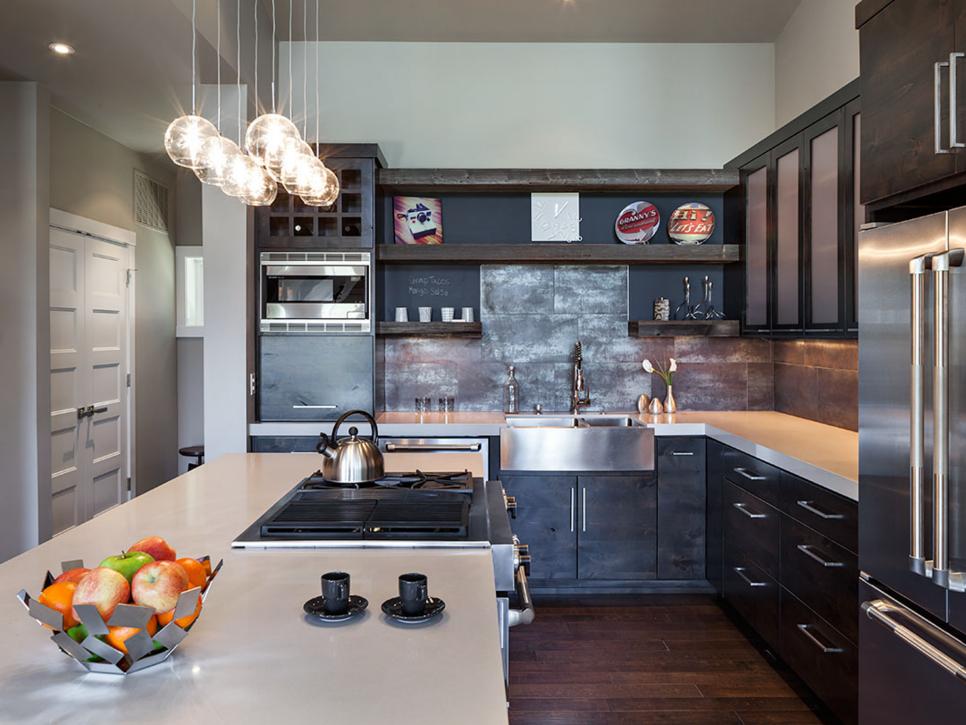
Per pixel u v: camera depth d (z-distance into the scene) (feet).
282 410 14.11
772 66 15.69
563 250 14.49
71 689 3.61
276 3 14.30
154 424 19.76
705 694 9.68
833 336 10.91
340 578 4.57
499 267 15.61
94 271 16.85
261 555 5.85
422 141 15.61
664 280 15.66
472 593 4.97
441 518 6.50
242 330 13.56
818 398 13.66
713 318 15.14
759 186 13.76
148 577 3.84
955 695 6.13
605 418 14.84
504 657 5.88
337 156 13.99
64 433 15.75
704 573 13.64
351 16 14.75
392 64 15.61
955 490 6.01
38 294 13.48
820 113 11.30
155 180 19.81
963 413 5.90
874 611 7.20
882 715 7.28
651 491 13.55
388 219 15.35
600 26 15.07
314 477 8.48
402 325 14.57
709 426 13.43
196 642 4.18
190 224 21.04
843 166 10.57
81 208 16.17
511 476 13.50
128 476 18.37
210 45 11.48
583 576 13.52
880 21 7.47
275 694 3.55
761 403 15.78
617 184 14.51
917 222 6.59
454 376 15.69
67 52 11.98
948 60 6.31
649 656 10.88
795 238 12.26
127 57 12.15
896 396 6.91
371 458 8.09
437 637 4.23
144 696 3.53
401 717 3.32
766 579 10.76
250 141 8.39
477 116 15.62
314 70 15.58
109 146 17.37
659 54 15.70
